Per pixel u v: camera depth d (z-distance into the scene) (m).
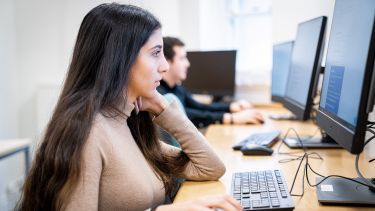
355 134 0.77
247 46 3.35
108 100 0.92
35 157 0.90
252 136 1.68
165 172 1.13
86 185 0.82
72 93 0.91
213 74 2.96
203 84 3.00
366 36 0.79
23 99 3.55
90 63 0.92
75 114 0.86
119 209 0.90
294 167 1.20
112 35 0.91
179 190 1.05
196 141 1.14
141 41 0.94
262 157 1.37
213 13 3.38
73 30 3.42
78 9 3.40
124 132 0.98
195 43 3.26
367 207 0.83
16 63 3.51
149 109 1.12
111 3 0.99
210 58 2.95
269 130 1.93
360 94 0.76
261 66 3.27
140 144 1.12
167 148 1.22
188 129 1.14
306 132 1.81
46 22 3.47
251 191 0.94
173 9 3.21
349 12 0.95
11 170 3.29
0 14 3.17
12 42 3.37
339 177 1.02
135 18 0.95
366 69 0.74
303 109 1.50
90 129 0.85
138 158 0.99
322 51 1.42
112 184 0.89
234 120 2.26
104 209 0.90
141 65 0.95
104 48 0.91
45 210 0.87
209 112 2.44
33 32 3.49
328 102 1.08
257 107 3.03
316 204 0.85
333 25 1.11
